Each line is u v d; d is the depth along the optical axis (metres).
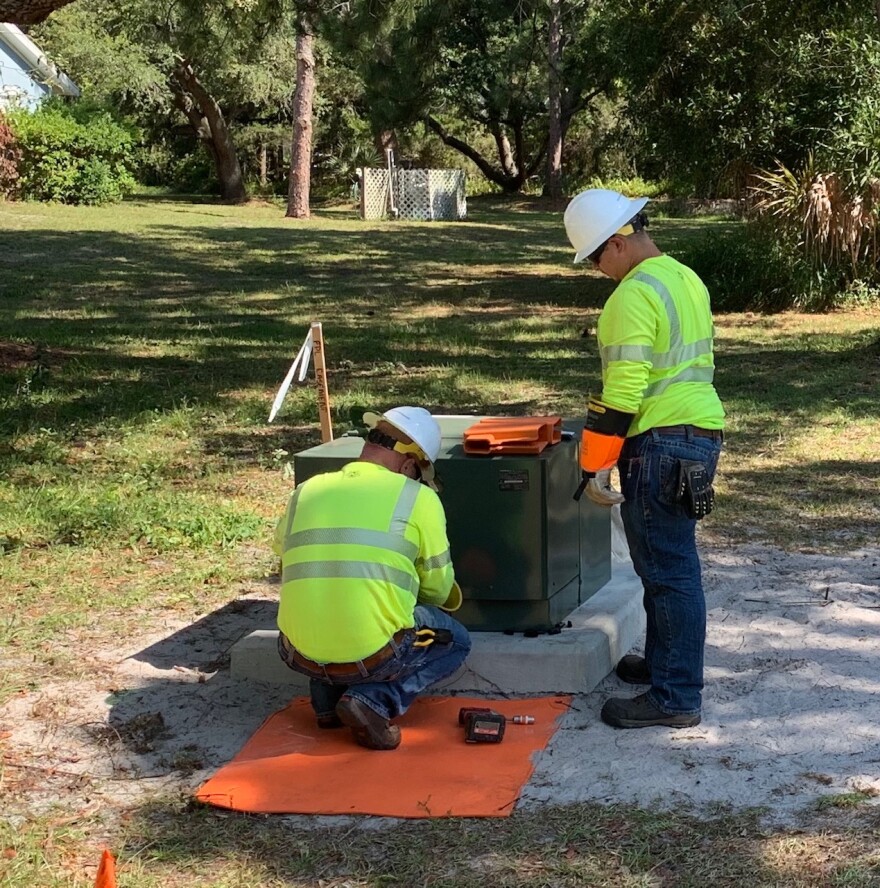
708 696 4.74
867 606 5.77
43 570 6.38
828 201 17.16
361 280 21.62
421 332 15.51
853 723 4.46
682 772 4.11
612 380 4.16
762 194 18.03
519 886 3.42
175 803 3.98
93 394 11.04
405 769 4.16
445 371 12.61
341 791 4.00
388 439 4.48
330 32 17.12
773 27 17.97
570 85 34.56
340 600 4.21
